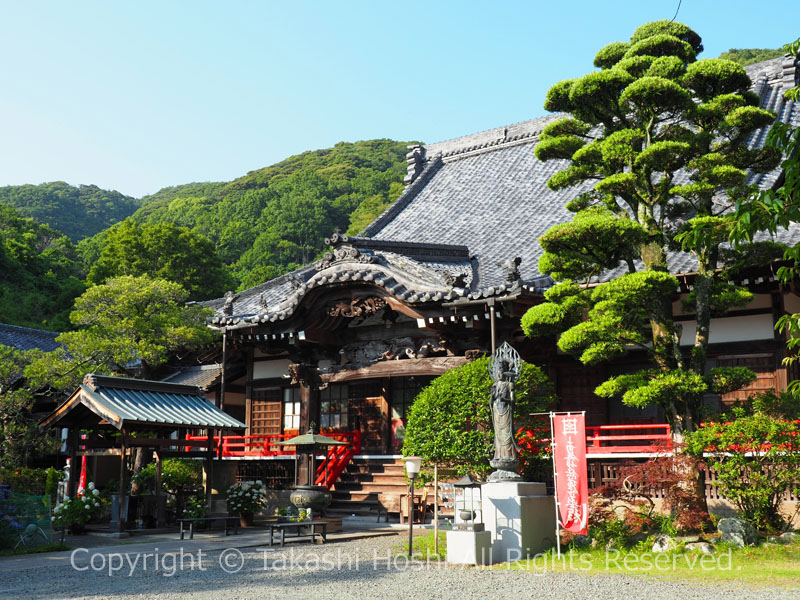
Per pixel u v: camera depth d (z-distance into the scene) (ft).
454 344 61.87
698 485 41.37
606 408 60.18
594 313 44.47
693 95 44.47
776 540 39.45
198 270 164.14
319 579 34.27
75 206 354.74
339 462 67.31
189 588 32.60
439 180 97.66
